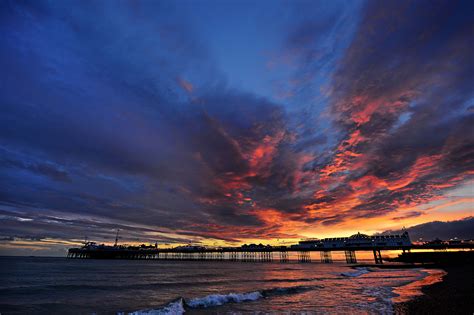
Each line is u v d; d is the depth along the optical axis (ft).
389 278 124.16
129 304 63.31
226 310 53.42
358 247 336.70
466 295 61.00
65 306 60.59
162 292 84.23
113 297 74.38
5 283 104.17
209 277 142.10
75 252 620.08
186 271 196.03
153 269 218.79
